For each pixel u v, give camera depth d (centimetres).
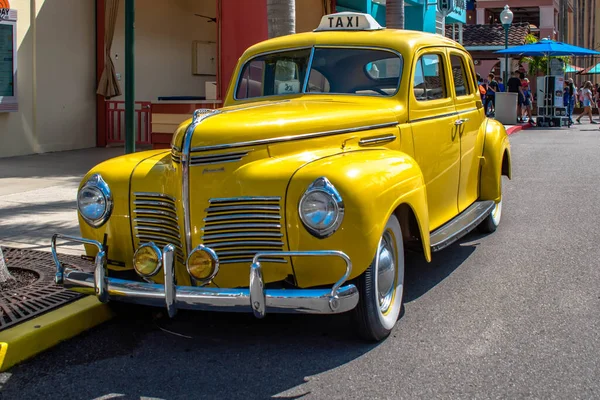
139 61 1731
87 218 483
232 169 432
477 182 742
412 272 643
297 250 416
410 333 485
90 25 1553
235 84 620
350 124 487
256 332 494
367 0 1792
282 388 402
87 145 1568
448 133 624
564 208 936
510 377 412
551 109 2572
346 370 425
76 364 443
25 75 1395
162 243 469
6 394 401
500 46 3253
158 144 1338
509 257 690
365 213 412
